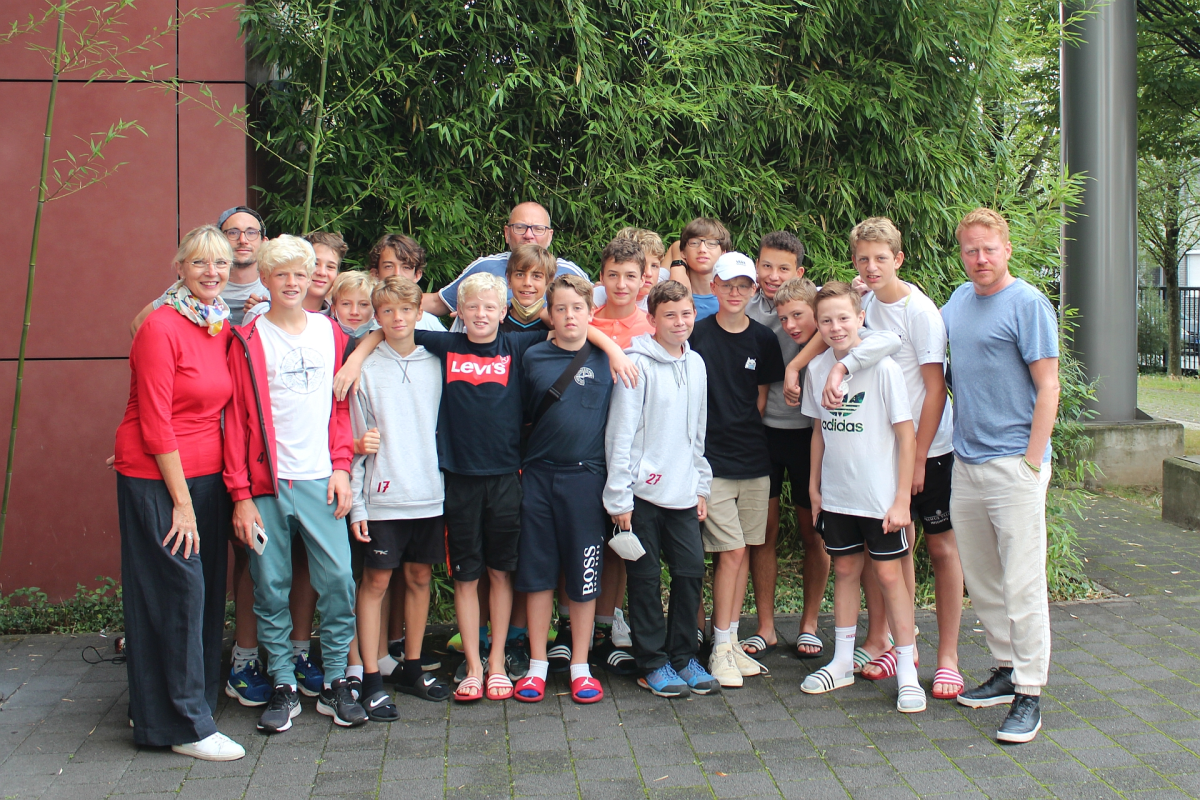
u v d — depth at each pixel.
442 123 3.86
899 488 2.99
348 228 4.07
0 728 2.87
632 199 4.11
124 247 3.90
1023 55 4.91
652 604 3.12
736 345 3.29
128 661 2.68
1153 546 5.18
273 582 2.85
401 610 3.40
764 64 4.42
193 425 2.72
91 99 3.87
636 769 2.61
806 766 2.63
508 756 2.69
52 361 3.89
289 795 2.47
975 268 2.88
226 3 3.90
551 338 3.06
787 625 3.87
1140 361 15.82
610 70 4.02
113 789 2.49
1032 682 2.82
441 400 3.05
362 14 3.76
